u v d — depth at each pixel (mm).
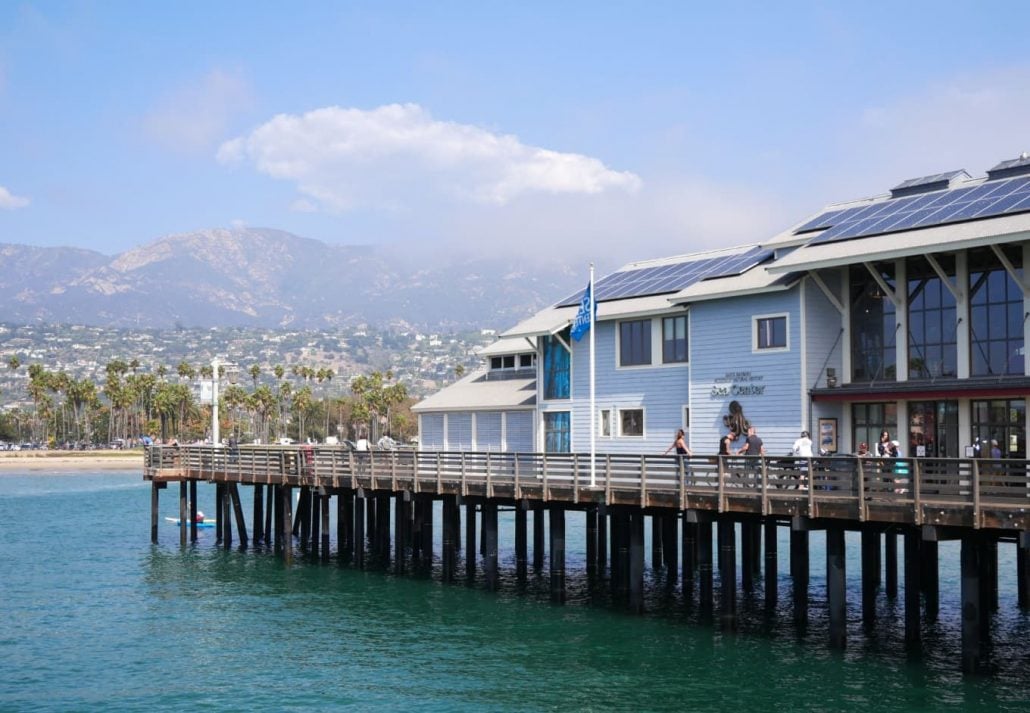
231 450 49719
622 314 43438
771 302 37094
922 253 31828
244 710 25250
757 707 24031
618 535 36031
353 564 44000
